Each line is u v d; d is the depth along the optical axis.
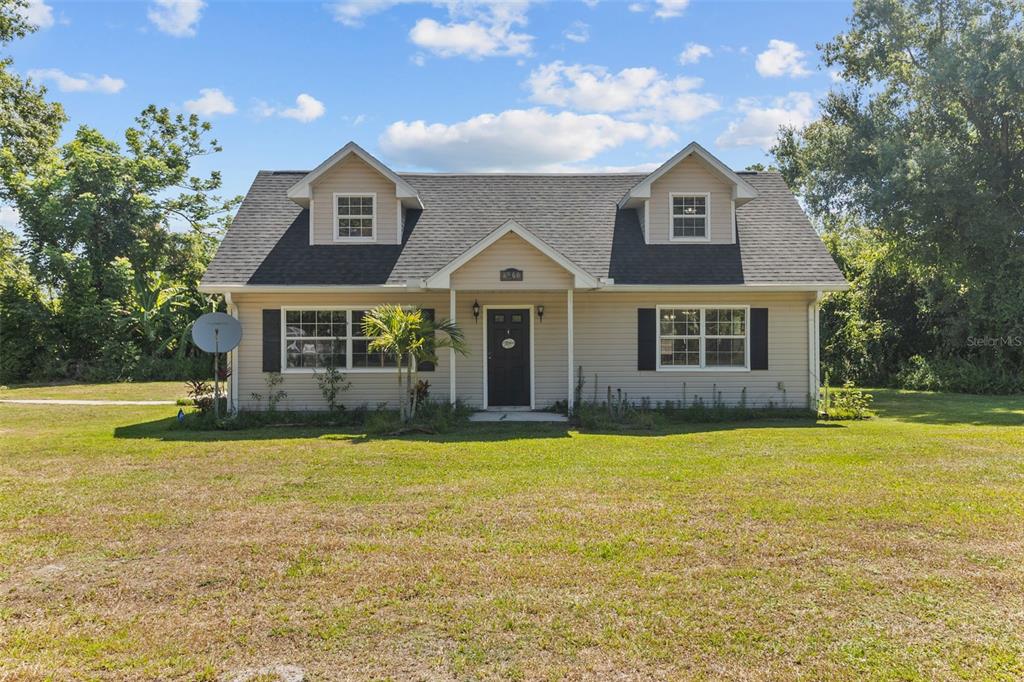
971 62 23.20
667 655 4.00
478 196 17.98
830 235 29.17
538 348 15.74
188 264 35.53
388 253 15.96
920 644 4.13
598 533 6.24
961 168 23.58
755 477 8.51
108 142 34.44
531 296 15.71
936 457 9.82
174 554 5.77
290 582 5.14
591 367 15.71
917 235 25.06
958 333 24.02
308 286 14.95
